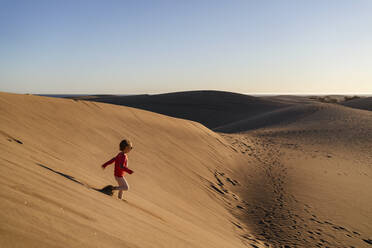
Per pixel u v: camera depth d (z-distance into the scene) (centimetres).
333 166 1772
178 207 647
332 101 11081
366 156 2133
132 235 276
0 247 144
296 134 3164
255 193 1109
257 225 808
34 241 169
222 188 1048
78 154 638
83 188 371
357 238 803
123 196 479
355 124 3466
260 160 1783
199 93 9044
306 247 703
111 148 834
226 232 648
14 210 194
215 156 1460
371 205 1098
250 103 8094
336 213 981
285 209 965
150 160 918
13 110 706
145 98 8425
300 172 1550
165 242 315
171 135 1402
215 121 6200
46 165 417
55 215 224
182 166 1053
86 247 197
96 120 1032
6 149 383
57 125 776
